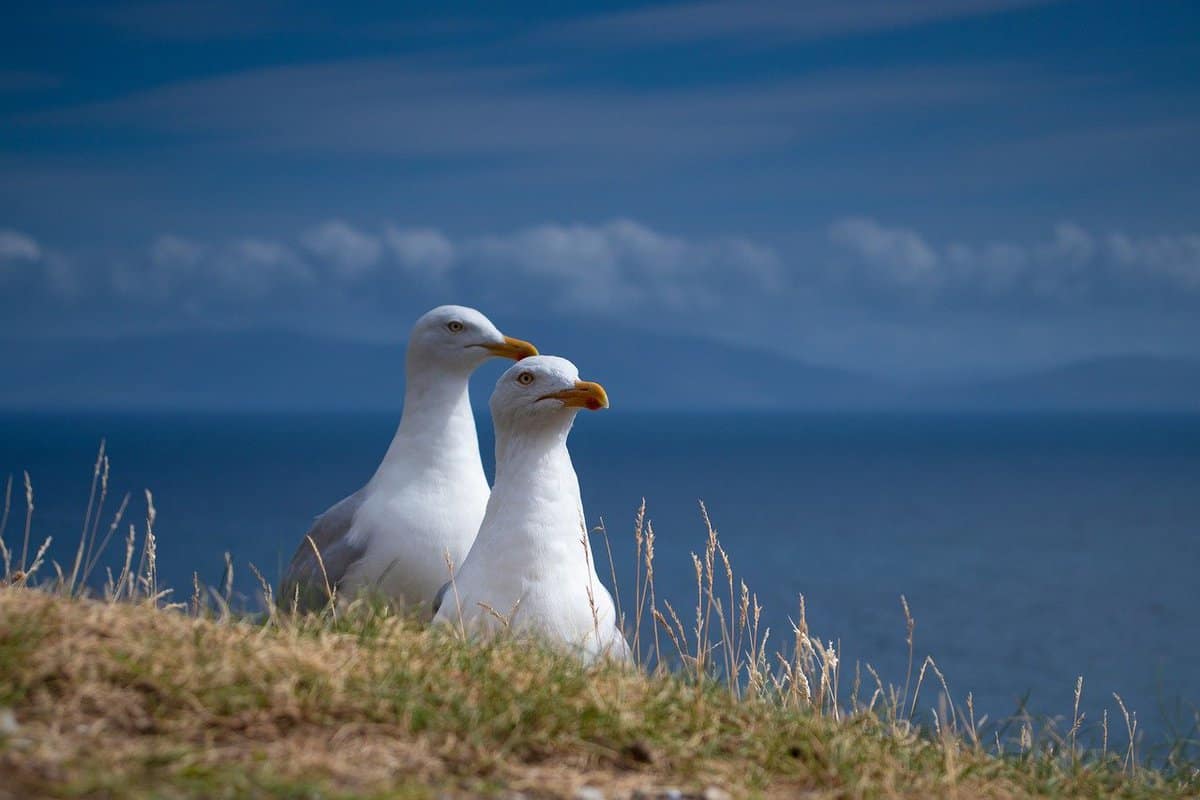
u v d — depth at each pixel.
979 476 155.25
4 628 5.89
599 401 8.01
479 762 5.52
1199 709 8.52
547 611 7.92
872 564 68.38
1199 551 75.94
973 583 61.81
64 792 4.75
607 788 5.52
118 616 6.38
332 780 5.17
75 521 63.66
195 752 5.19
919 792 6.18
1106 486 136.50
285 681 5.83
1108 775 7.12
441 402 10.11
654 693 6.60
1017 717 7.80
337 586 9.76
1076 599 56.97
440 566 9.74
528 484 8.13
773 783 5.95
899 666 40.12
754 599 7.88
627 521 88.94
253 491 99.00
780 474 155.75
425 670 6.31
